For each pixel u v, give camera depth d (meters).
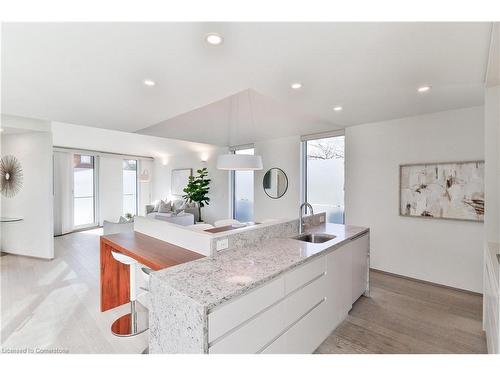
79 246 5.23
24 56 1.76
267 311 1.42
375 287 3.19
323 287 1.97
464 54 1.77
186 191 7.10
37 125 4.16
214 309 1.13
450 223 3.13
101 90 2.40
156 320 1.37
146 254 1.89
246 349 1.28
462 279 3.05
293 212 5.07
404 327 2.29
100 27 1.43
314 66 1.95
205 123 4.27
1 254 4.57
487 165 2.20
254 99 3.14
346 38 1.57
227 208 6.76
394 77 2.17
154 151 8.14
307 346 1.78
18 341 2.06
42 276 3.52
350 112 3.26
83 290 3.05
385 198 3.68
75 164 6.94
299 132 4.73
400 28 1.47
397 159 3.56
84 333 2.18
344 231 2.76
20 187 4.47
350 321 2.39
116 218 8.01
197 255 1.86
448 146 3.13
